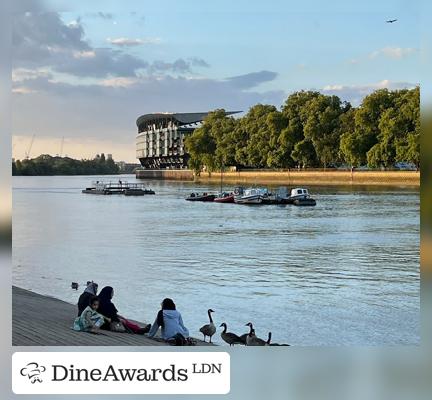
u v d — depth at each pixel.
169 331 12.45
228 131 141.25
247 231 58.00
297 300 27.97
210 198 96.94
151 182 161.88
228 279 34.06
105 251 46.41
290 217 69.81
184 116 177.75
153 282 32.81
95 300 13.10
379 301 27.67
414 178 97.75
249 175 131.38
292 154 115.25
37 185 165.50
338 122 110.62
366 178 104.56
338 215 70.19
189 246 48.59
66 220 71.06
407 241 50.16
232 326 23.16
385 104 99.81
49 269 38.06
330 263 40.12
